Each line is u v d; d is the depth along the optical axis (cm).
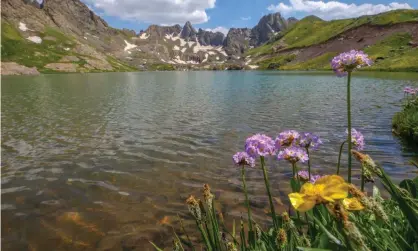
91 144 1823
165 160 1484
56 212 970
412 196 325
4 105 3700
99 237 817
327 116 2577
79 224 888
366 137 1798
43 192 1133
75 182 1224
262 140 440
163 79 11650
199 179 1221
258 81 8519
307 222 399
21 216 947
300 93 4669
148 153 1612
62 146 1786
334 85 6125
